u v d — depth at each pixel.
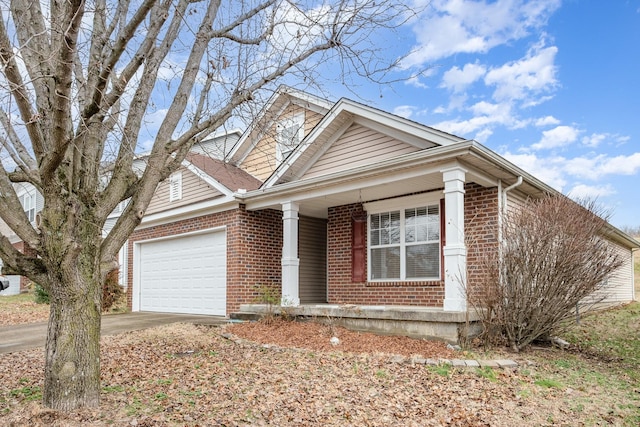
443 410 5.22
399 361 7.05
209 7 5.95
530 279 8.02
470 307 8.48
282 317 10.52
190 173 14.52
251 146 15.38
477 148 8.34
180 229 14.77
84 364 4.99
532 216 8.22
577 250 7.94
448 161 8.74
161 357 7.70
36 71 4.43
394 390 5.84
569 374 6.93
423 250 11.11
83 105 5.05
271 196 11.98
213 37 5.98
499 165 9.05
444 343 8.21
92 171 5.14
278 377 6.37
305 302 13.84
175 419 4.83
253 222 13.04
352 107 10.76
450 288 8.55
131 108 5.55
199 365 7.10
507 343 8.46
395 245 11.66
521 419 5.03
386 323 9.07
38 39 4.77
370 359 7.23
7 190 4.93
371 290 11.95
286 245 11.67
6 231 30.58
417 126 9.59
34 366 7.32
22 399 5.47
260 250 13.12
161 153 5.54
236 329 10.06
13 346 8.97
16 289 26.92
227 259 12.96
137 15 4.32
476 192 10.10
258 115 6.52
